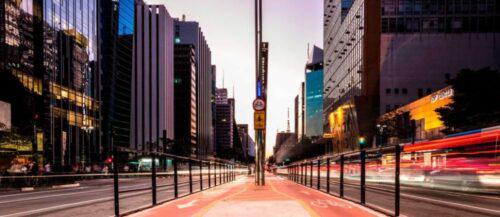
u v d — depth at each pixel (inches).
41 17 3570.4
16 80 2950.3
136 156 541.6
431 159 1255.5
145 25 7780.5
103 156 4394.7
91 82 4680.1
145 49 7731.3
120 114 6422.2
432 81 3919.8
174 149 5871.1
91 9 4783.5
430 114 2780.5
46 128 3484.3
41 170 1348.4
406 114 2997.0
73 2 4261.8
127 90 6702.8
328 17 6166.3
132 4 6884.8
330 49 5940.0
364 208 482.9
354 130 4188.0
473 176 1016.9
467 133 1061.8
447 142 1163.9
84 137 4323.3
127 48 6668.3
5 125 1865.2
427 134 2785.4
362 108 4035.4
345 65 4985.2
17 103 2918.3
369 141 3885.3
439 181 1202.0
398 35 3973.9
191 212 454.6
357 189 1050.1
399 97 3929.6
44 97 3526.1
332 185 1257.4
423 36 3956.7
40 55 3521.2
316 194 720.3
